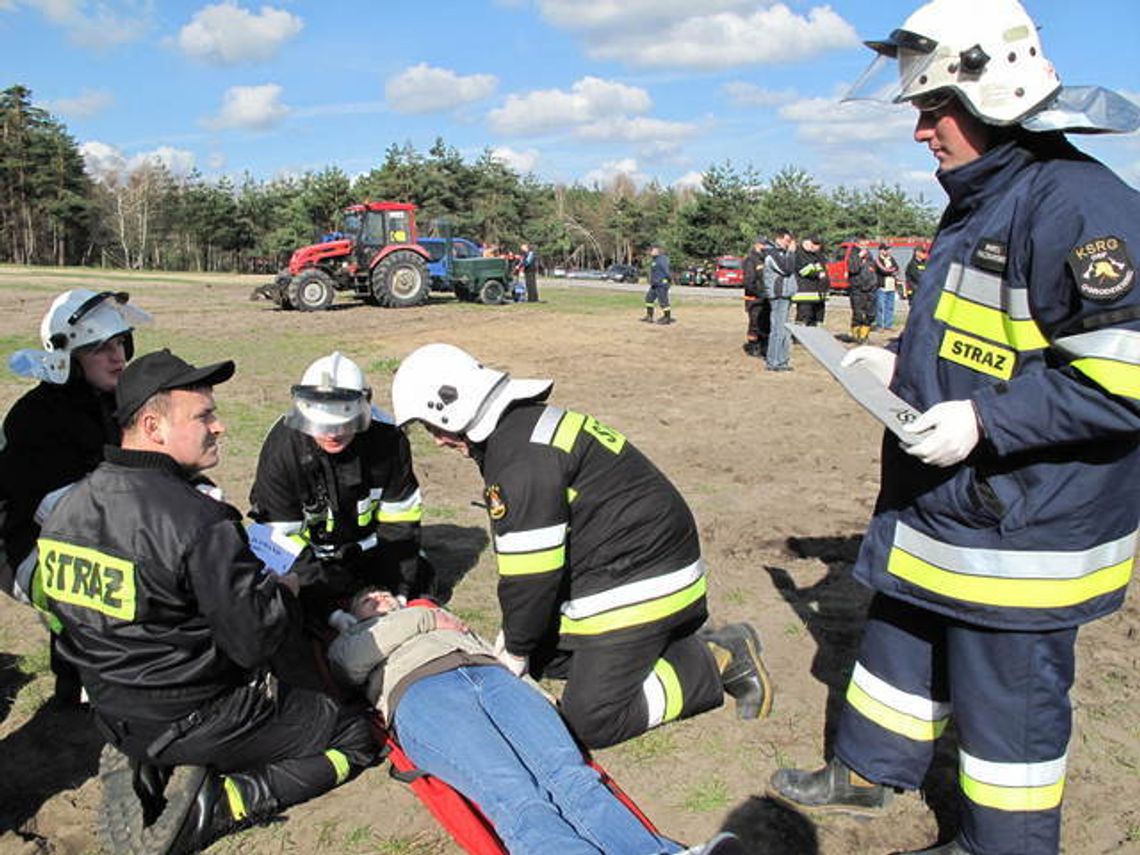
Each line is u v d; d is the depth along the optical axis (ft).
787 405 34.01
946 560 8.56
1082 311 7.39
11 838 10.02
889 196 240.73
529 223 256.52
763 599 16.28
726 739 12.02
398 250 75.51
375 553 14.61
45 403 11.93
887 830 10.34
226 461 24.36
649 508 10.87
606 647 11.07
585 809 8.95
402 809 10.64
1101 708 12.71
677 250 208.74
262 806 10.22
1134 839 10.11
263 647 9.44
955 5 8.07
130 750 9.78
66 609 9.31
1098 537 8.07
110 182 272.31
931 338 8.64
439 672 10.60
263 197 261.85
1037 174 7.88
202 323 61.72
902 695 9.65
